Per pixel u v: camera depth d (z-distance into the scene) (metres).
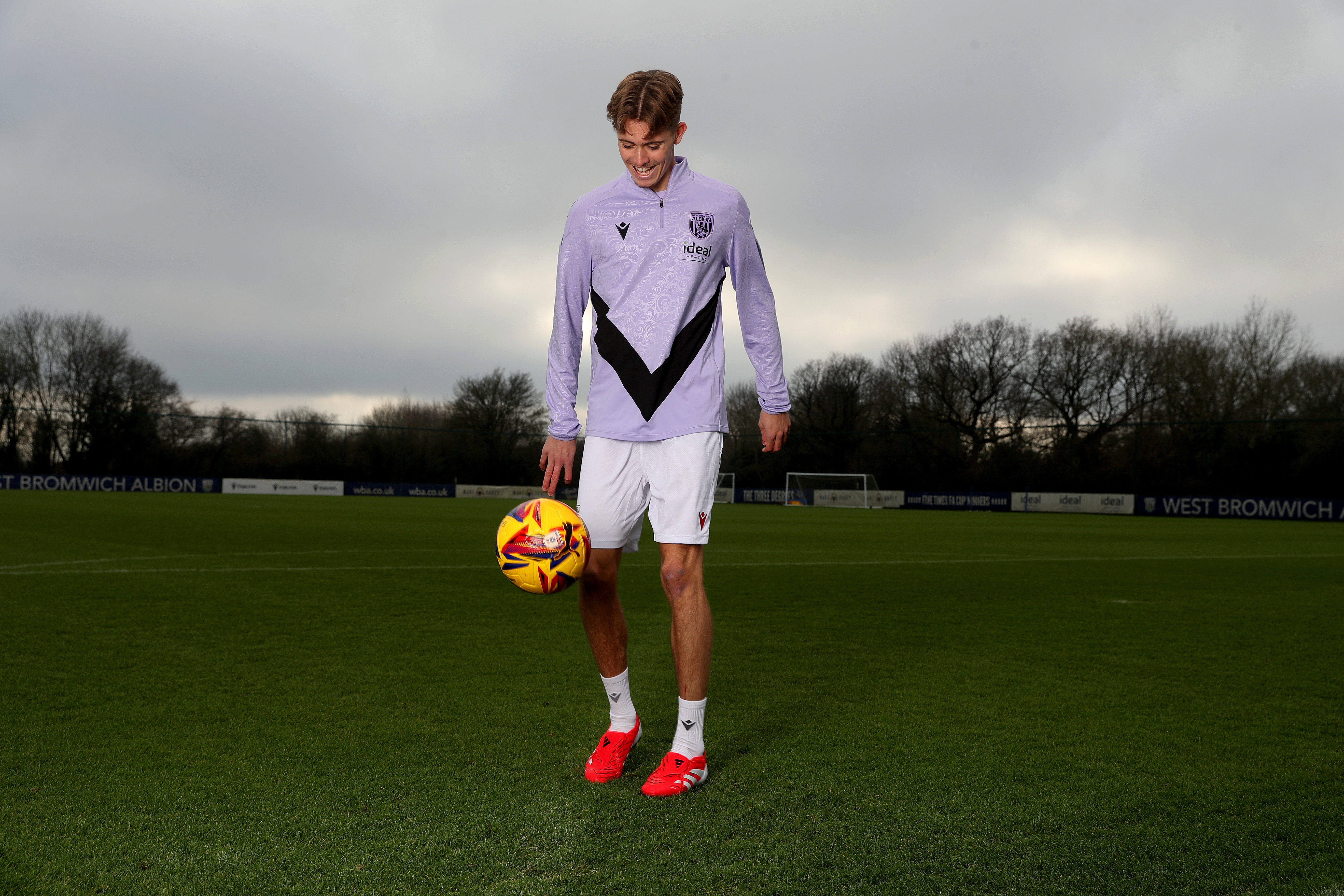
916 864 1.90
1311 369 39.66
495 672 3.88
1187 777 2.52
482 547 11.32
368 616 5.49
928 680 3.85
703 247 2.66
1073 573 9.16
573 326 2.79
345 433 46.03
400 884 1.77
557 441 2.76
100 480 42.31
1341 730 3.06
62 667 3.90
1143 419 45.09
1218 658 4.45
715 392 2.68
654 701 3.43
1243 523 27.27
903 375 52.41
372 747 2.73
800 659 4.33
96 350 47.38
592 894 1.74
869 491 45.38
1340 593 7.61
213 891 1.73
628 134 2.54
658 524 2.60
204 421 45.16
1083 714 3.26
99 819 2.11
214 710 3.18
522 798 2.29
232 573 7.85
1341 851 2.00
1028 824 2.15
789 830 2.10
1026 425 43.50
